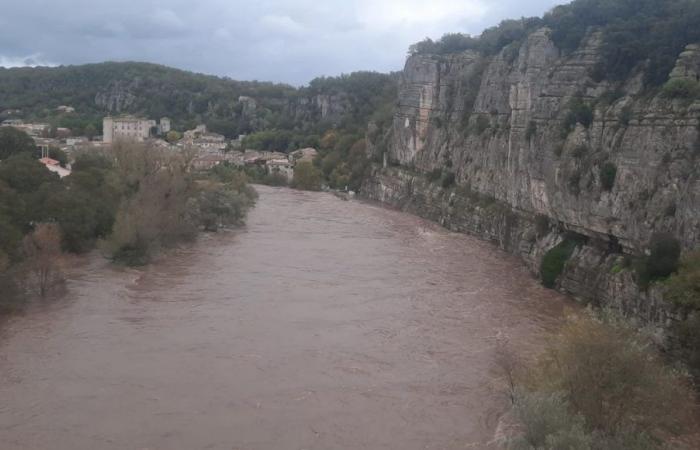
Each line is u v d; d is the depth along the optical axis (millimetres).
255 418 34812
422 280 65625
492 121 99688
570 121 63812
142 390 37688
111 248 68062
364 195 150375
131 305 54031
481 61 114375
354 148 170000
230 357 43000
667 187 49906
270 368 41406
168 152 96312
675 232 48188
